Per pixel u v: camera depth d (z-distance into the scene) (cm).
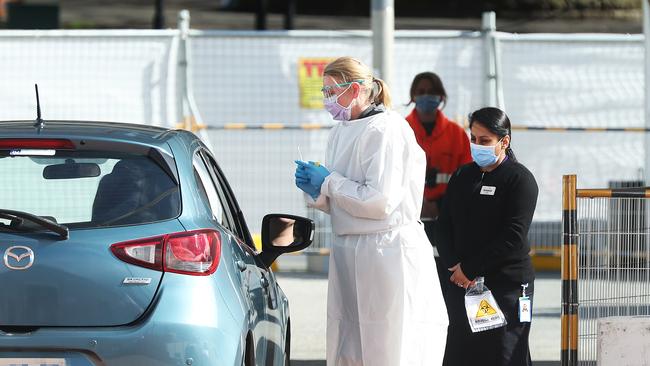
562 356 2186
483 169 2153
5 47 4238
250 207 4297
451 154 2991
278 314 1984
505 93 4350
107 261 1515
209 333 1513
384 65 3597
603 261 2184
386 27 3588
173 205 1593
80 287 1502
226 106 4316
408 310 1897
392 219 1888
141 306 1506
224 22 10181
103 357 1481
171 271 1529
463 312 2155
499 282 2134
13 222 1526
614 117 4378
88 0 11012
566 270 2173
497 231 2131
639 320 2178
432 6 10825
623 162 4369
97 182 1602
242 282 1666
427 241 1942
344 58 1905
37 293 1501
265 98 4316
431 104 2956
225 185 2036
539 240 4300
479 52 4275
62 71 4250
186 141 1797
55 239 1520
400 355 1900
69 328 1496
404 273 1888
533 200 2125
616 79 4362
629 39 4347
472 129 2122
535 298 3709
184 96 4247
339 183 1864
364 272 1891
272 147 4281
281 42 4300
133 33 4241
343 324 1953
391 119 1888
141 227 1548
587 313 2188
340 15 10938
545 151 4353
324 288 3869
